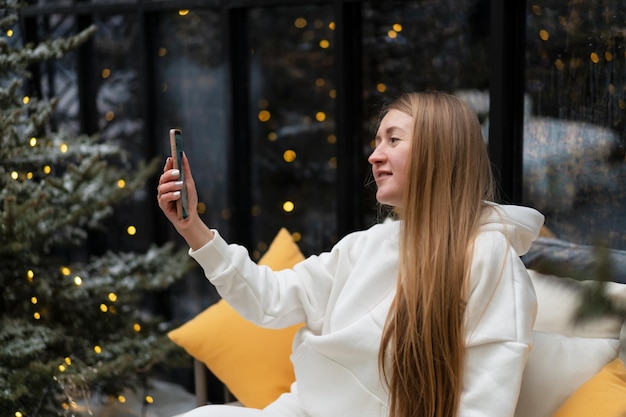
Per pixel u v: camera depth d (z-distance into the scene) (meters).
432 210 1.57
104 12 3.23
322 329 1.78
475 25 2.33
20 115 2.67
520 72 2.20
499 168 2.20
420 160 1.58
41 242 2.65
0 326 2.49
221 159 3.07
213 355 2.26
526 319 1.48
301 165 2.87
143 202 3.31
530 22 2.16
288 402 1.81
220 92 3.02
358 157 2.69
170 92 3.19
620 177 2.02
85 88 3.38
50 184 2.58
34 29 3.45
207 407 1.66
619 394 1.47
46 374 2.33
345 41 2.59
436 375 1.50
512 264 1.53
